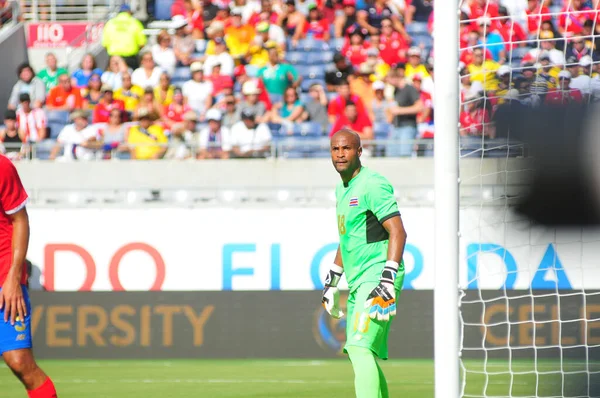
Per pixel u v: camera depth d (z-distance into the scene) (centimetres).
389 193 1830
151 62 4947
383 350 1889
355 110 4478
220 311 3850
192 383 3155
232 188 4081
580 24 4603
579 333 3656
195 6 5312
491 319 3675
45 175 4316
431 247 3794
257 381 3198
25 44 5469
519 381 3059
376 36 4984
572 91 4094
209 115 4509
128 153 4456
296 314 3834
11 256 1769
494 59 4675
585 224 3719
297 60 5197
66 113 4812
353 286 1883
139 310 3850
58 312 3859
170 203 4028
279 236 3859
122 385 3117
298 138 4581
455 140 1909
